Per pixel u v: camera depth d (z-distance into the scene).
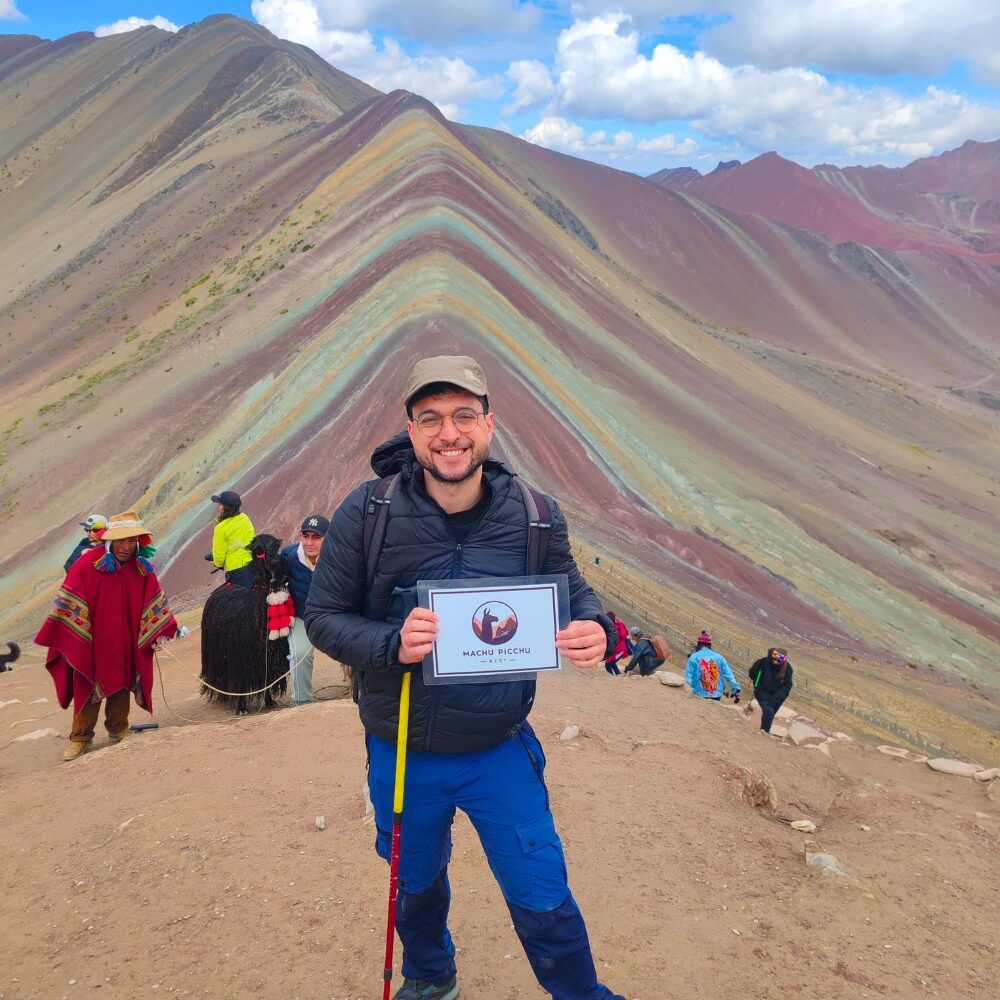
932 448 115.00
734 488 64.25
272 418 58.28
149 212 146.12
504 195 119.81
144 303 110.50
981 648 52.91
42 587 50.28
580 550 41.06
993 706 40.84
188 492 53.03
